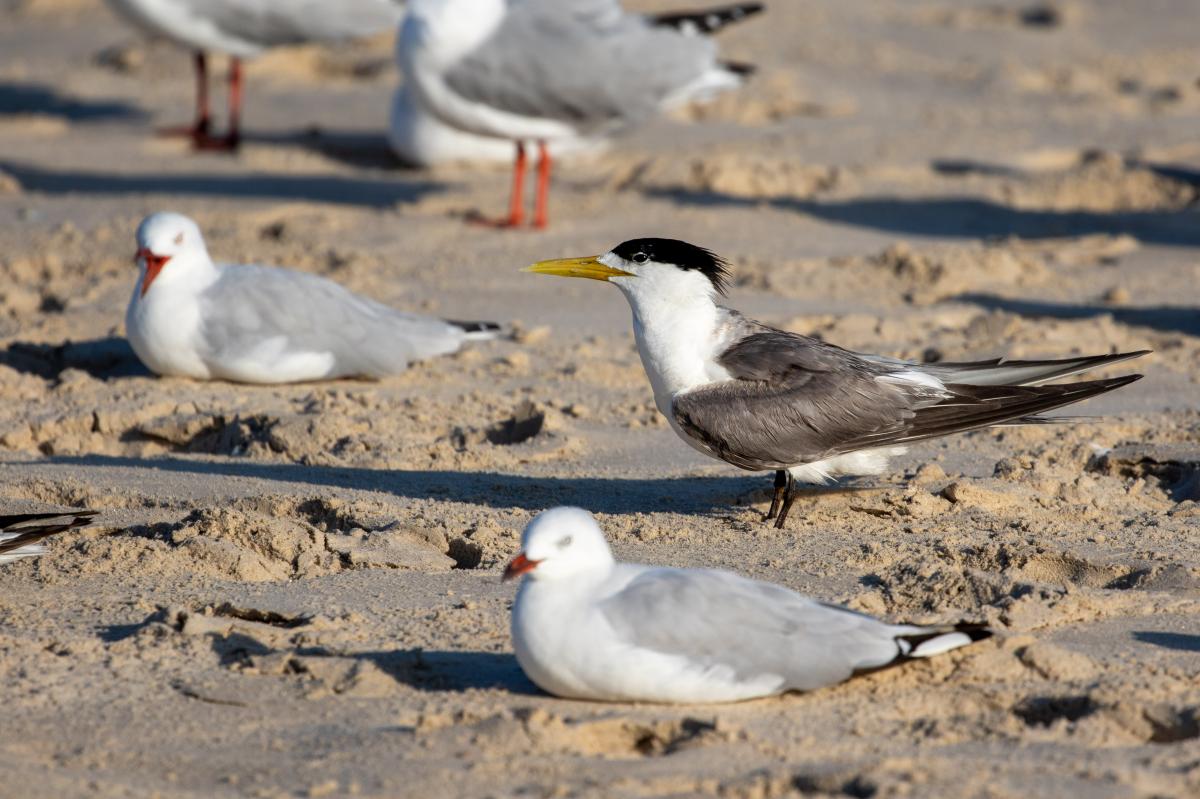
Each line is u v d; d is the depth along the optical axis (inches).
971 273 749.9
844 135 1073.5
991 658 322.7
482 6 790.5
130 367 608.7
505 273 750.5
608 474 482.9
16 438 516.7
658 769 275.6
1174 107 1178.6
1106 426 519.5
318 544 405.4
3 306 688.4
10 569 390.6
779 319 665.6
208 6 1006.4
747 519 431.8
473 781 271.6
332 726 296.7
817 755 281.7
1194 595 368.2
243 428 519.2
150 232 568.1
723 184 928.3
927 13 1578.5
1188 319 678.5
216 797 266.8
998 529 418.6
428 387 582.9
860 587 375.6
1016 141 1059.9
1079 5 1609.3
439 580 385.1
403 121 991.0
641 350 424.5
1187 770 273.9
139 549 398.9
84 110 1166.3
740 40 1376.7
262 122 1128.8
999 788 264.1
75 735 293.3
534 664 300.4
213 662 329.7
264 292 572.1
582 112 811.4
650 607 296.8
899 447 421.4
